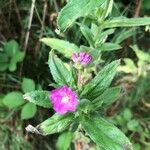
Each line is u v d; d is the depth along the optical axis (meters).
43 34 0.32
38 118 0.32
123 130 0.32
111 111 0.32
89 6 0.18
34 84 0.31
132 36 0.32
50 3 0.32
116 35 0.31
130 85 0.33
